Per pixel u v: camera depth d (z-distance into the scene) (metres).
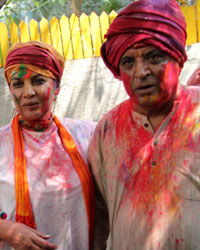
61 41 3.12
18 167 1.51
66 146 1.61
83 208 1.52
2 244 1.46
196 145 1.08
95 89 3.07
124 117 1.28
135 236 1.15
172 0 1.12
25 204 1.46
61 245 1.50
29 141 1.59
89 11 5.15
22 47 1.54
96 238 1.60
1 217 1.46
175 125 1.13
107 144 1.30
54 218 1.50
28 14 5.23
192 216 1.05
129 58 1.12
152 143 1.16
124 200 1.20
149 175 1.14
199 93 1.14
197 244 1.05
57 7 5.20
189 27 2.92
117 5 4.99
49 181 1.52
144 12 1.07
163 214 1.09
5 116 3.13
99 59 3.07
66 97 3.10
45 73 1.56
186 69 2.91
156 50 1.08
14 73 1.53
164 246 1.09
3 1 2.49
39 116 1.58
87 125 1.76
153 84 1.11
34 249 1.40
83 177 1.53
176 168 1.09
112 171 1.26
